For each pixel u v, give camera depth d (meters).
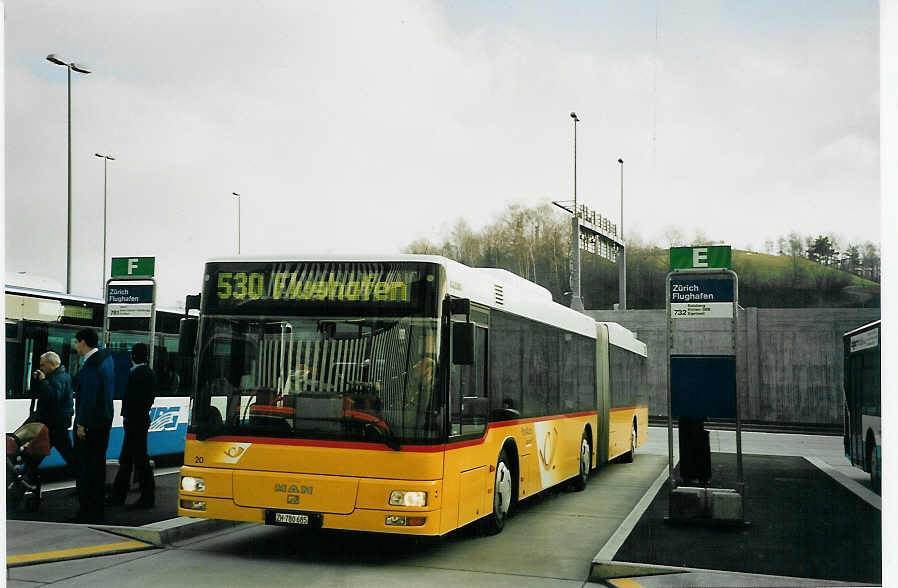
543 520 11.32
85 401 9.61
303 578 7.59
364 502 7.69
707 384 10.36
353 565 8.20
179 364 17.45
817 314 33.56
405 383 7.87
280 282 8.28
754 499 12.59
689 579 7.31
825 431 33.34
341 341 8.04
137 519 9.78
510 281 11.02
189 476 8.14
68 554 8.20
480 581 7.63
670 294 10.53
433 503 7.68
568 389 13.83
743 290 34.81
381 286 8.09
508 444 10.24
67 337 14.28
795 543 8.91
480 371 9.25
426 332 7.95
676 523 10.13
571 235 32.56
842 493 13.36
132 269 12.57
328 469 7.81
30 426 10.30
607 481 16.56
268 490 7.90
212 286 8.43
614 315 42.41
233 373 8.21
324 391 7.96
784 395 35.72
